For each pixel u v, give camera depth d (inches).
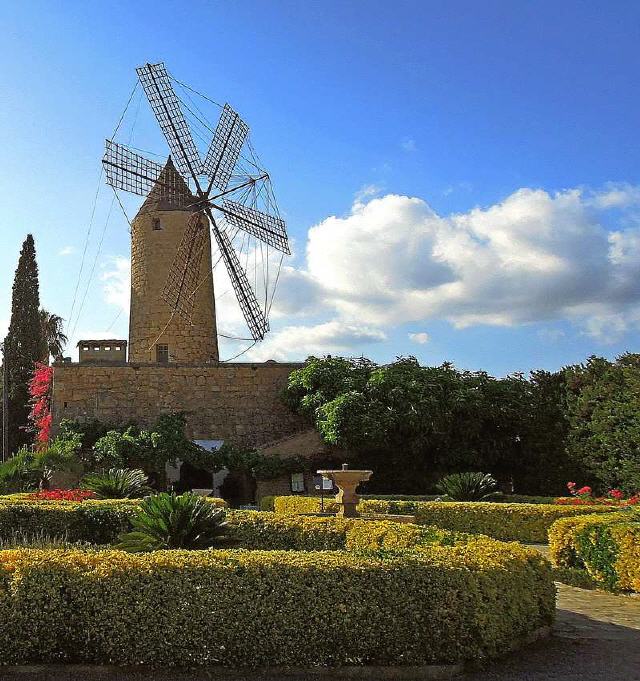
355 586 290.7
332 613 288.2
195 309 1411.2
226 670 282.7
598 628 357.7
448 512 746.2
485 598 299.9
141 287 1418.6
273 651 285.1
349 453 1139.9
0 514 561.9
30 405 1604.3
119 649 284.4
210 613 286.0
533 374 1198.3
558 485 1122.7
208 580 289.0
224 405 1264.8
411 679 281.0
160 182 1384.1
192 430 1246.3
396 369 1170.0
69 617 285.9
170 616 285.6
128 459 1101.7
